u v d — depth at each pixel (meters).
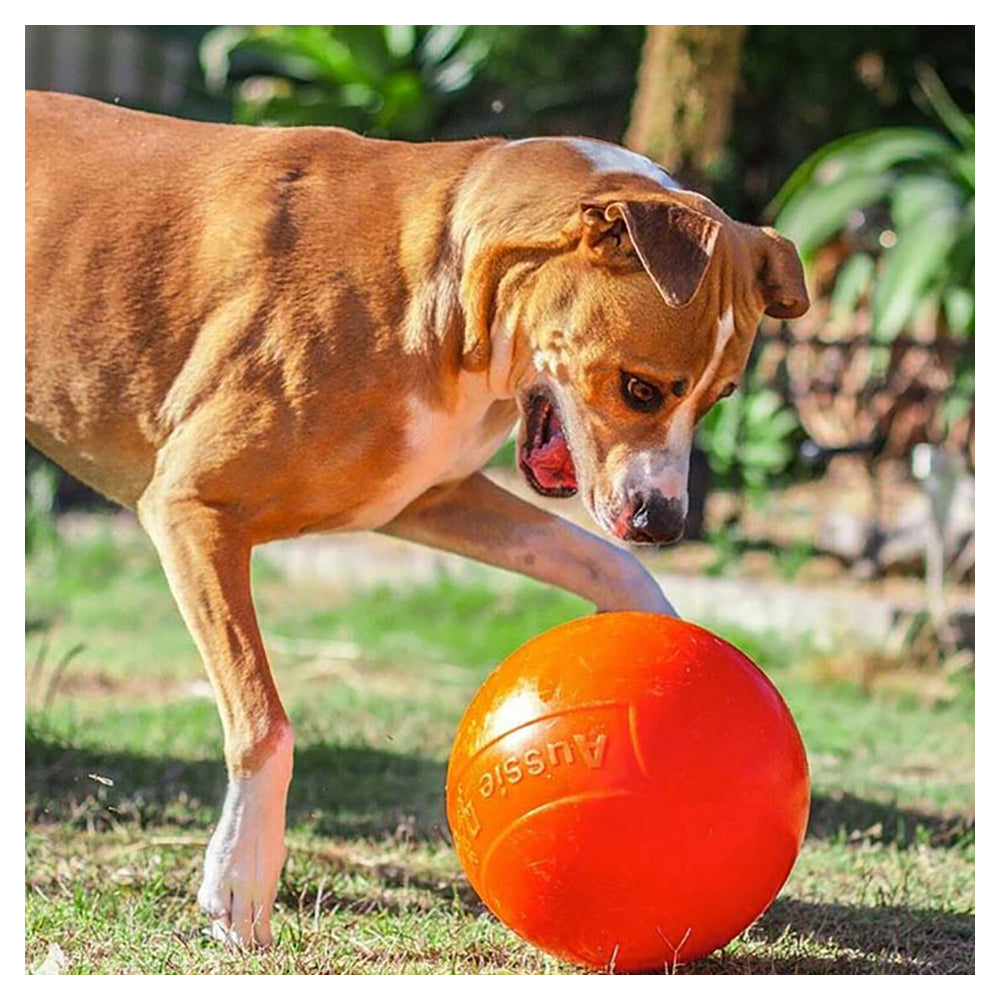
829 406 12.29
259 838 4.99
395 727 7.91
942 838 6.51
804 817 4.62
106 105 5.89
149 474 5.55
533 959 5.03
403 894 5.67
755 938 5.26
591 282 5.05
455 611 10.88
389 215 5.34
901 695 8.99
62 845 6.10
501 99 16.73
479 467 5.88
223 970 4.86
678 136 11.70
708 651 4.58
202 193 5.49
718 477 12.11
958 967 5.06
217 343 5.27
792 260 5.29
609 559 5.94
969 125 12.51
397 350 5.22
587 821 4.34
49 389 5.60
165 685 8.79
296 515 5.31
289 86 16.69
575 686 4.44
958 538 10.91
